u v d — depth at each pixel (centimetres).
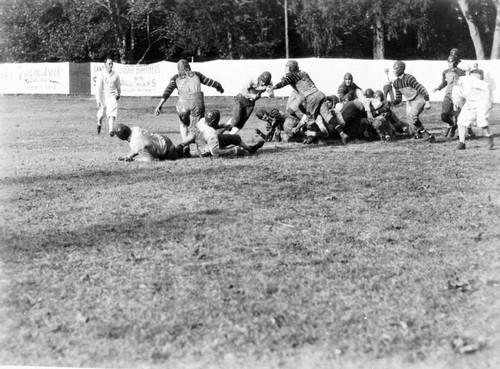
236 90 3319
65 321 480
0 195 892
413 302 507
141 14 4203
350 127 1497
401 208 812
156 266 588
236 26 4069
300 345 444
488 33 3766
